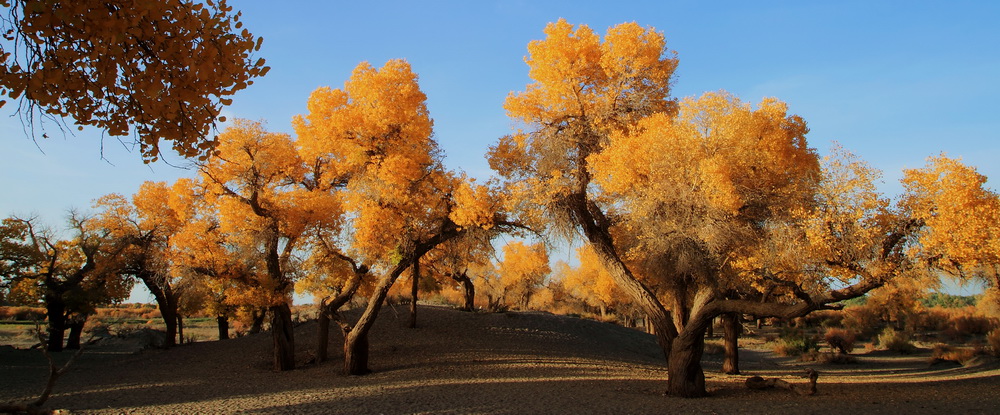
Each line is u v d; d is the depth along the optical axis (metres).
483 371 17.81
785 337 33.53
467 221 15.36
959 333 37.03
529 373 17.42
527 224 16.44
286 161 19.17
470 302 31.70
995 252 9.31
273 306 18.67
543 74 15.48
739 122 13.64
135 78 4.12
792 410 10.53
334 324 27.66
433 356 20.66
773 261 12.03
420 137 17.12
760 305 12.12
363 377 16.91
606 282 43.66
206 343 26.50
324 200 18.06
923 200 10.37
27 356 22.89
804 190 12.93
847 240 10.62
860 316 44.53
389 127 17.08
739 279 14.73
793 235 11.77
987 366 19.86
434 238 17.77
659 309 14.21
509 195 15.77
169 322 26.48
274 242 18.61
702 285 15.13
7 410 6.98
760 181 13.81
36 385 15.95
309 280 20.02
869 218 10.67
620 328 33.56
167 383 16.31
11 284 25.34
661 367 22.38
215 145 4.65
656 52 15.30
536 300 62.50
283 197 17.95
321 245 19.06
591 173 14.92
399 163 15.93
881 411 10.17
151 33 4.11
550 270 51.00
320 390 14.37
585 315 57.94
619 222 15.76
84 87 4.22
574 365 19.66
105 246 24.73
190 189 18.59
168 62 4.19
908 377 18.11
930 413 9.76
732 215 13.19
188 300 29.08
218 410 11.66
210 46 4.15
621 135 14.28
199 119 4.43
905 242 10.68
